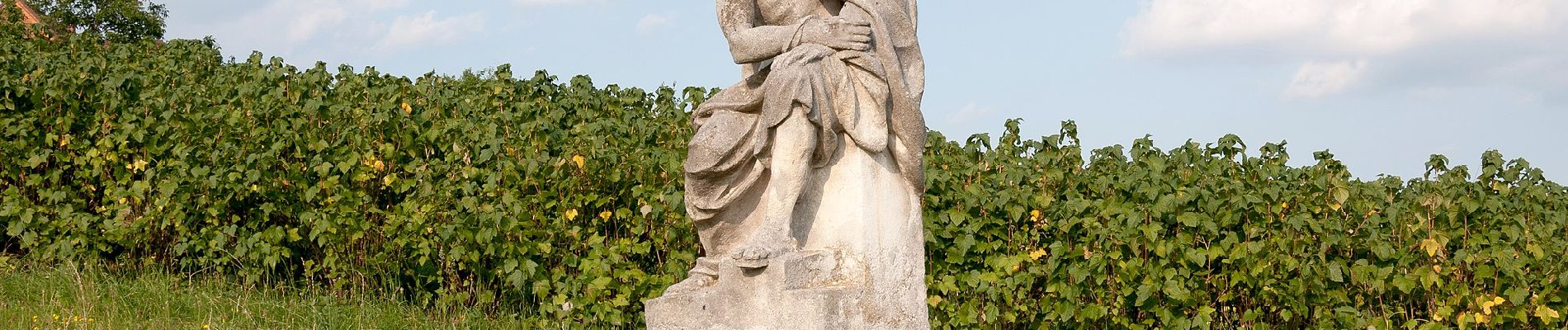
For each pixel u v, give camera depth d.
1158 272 9.47
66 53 11.62
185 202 9.62
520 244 9.35
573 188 9.66
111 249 9.77
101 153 9.98
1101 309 9.55
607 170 9.70
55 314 8.51
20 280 9.10
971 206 9.69
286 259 10.07
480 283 9.66
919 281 6.41
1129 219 9.46
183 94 10.27
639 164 9.73
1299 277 9.66
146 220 9.56
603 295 9.55
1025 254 9.70
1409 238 9.94
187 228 9.59
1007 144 11.22
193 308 9.02
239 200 9.71
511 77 11.62
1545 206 10.66
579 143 9.95
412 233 9.44
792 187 6.04
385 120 10.12
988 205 9.75
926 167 9.80
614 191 9.80
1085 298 9.82
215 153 9.57
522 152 9.88
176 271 9.92
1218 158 10.60
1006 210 9.79
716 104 6.35
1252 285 9.63
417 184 9.82
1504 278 9.78
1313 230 9.82
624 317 9.69
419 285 9.80
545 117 10.68
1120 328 9.91
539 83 11.74
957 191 9.81
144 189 9.62
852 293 5.97
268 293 9.65
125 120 10.00
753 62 6.27
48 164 10.30
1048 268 9.62
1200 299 9.75
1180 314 9.66
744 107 6.25
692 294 6.05
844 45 6.11
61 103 10.18
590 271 9.43
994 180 10.28
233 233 9.52
